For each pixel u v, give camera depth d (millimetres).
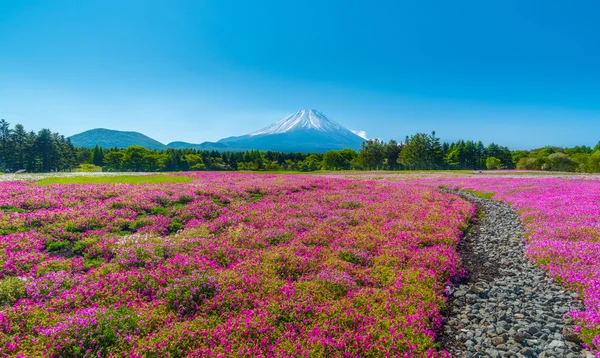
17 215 18000
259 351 8078
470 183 49812
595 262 12602
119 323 8727
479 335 9156
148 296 10750
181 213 21344
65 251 14656
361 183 43031
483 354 8375
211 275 11992
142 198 23562
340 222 20719
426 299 10836
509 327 9492
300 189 34656
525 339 8781
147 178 41938
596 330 8609
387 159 172875
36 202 21078
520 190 37625
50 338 7926
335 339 8539
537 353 8211
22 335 8258
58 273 11820
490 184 46375
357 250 15234
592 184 38562
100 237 16094
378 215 22719
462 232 20172
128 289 11039
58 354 7609
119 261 13094
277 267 12922
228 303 10234
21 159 132625
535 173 76000
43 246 14695
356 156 188000
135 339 8320
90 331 8227
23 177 40344
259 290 11094
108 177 42375
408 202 28625
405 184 46000
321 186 38125
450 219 22094
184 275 12000
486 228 21734
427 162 159500
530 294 11531
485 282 12805
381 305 10406
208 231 18141
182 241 15812
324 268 13102
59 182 33125
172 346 8117
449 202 30500
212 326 9180
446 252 15195
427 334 9000
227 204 25438
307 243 16469
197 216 21141
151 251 14016
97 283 11172
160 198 24188
